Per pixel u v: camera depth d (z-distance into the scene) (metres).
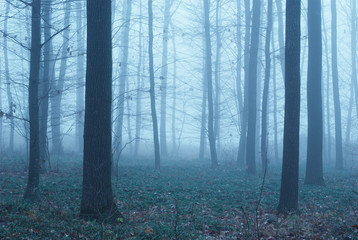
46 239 6.48
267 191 13.70
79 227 7.02
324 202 11.95
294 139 10.02
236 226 8.58
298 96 9.98
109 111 8.17
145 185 13.31
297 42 9.87
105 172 8.09
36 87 9.88
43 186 11.71
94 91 7.99
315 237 7.80
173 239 7.13
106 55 8.09
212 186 14.17
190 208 10.07
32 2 9.86
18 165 16.45
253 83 20.41
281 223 8.79
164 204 10.58
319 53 15.96
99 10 8.01
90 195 8.00
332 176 19.00
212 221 8.81
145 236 7.08
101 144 8.04
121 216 8.23
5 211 7.98
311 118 15.96
